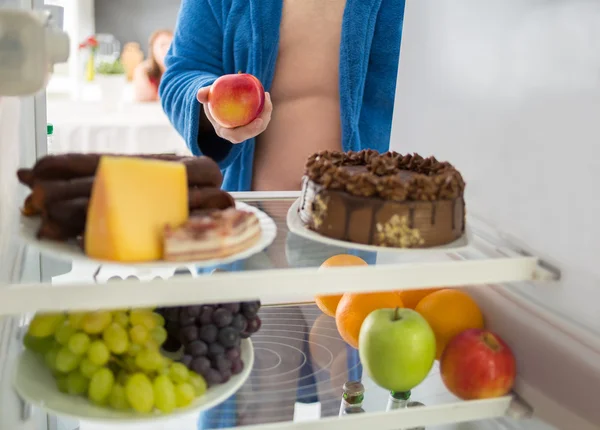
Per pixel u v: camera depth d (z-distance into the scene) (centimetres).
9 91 53
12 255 70
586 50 64
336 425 70
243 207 75
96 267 69
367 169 74
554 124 68
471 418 73
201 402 69
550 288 69
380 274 61
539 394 72
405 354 74
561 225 67
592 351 63
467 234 73
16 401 69
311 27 125
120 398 66
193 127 116
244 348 80
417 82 97
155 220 58
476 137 81
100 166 56
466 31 84
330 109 128
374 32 128
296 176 128
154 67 304
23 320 83
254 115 103
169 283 56
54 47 57
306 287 60
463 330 79
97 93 302
